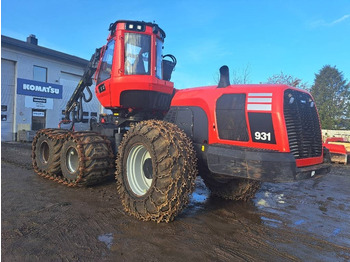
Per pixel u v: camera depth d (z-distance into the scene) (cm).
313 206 451
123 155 387
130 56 476
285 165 293
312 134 344
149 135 348
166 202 327
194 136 388
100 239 296
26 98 1636
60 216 360
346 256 278
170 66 555
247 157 309
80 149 473
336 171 852
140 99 478
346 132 1756
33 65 1672
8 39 1622
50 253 263
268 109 320
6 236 296
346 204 470
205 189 537
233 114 347
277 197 504
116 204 416
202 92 391
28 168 684
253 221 369
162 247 282
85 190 493
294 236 324
